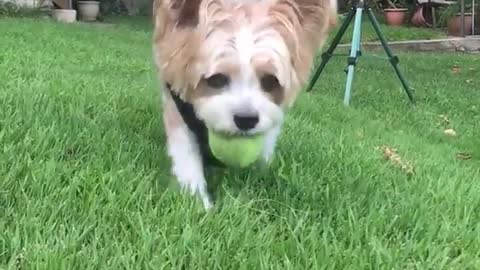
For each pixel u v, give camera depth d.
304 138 1.12
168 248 0.60
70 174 0.77
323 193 0.83
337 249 0.64
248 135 0.73
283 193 0.81
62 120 1.00
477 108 1.93
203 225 0.68
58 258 0.56
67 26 3.37
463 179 1.00
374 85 2.22
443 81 2.46
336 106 1.68
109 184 0.75
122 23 4.20
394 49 3.65
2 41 2.37
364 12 2.07
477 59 3.16
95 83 1.45
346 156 1.03
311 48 0.78
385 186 0.90
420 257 0.66
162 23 0.74
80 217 0.66
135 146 0.92
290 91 0.76
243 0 0.73
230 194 0.77
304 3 0.76
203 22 0.71
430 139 1.51
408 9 4.50
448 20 4.05
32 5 4.14
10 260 0.56
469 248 0.70
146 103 1.22
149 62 2.18
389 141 1.31
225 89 0.72
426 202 0.84
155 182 0.79
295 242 0.65
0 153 0.80
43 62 1.91
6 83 1.31
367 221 0.73
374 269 0.62
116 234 0.64
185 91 0.75
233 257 0.61
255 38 0.72
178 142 0.79
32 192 0.71
